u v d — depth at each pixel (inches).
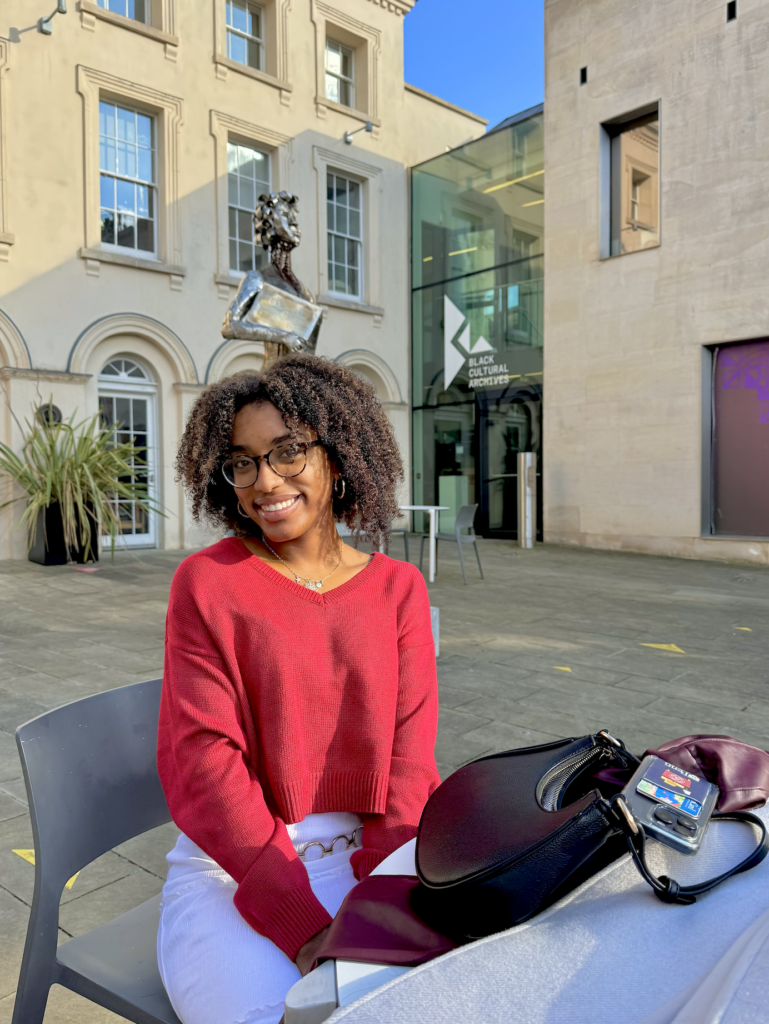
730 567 356.5
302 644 45.5
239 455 48.0
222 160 437.1
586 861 28.9
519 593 279.1
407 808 45.5
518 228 480.4
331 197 505.0
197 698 43.9
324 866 44.5
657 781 31.4
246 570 47.1
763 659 181.3
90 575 320.8
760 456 377.4
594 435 433.4
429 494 544.7
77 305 382.3
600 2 418.6
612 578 319.6
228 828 41.1
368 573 49.6
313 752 45.7
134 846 92.5
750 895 27.8
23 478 347.6
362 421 51.7
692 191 387.9
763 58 359.9
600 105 422.6
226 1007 36.4
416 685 49.3
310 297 166.6
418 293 545.0
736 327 374.9
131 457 393.4
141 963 44.4
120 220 406.3
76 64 378.9
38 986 42.9
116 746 50.7
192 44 422.6
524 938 26.0
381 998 23.8
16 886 81.3
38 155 368.5
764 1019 18.0
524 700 146.8
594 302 430.3
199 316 428.8
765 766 34.4
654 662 177.5
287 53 465.1
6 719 134.8
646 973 24.1
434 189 529.0
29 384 366.6
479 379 506.6
